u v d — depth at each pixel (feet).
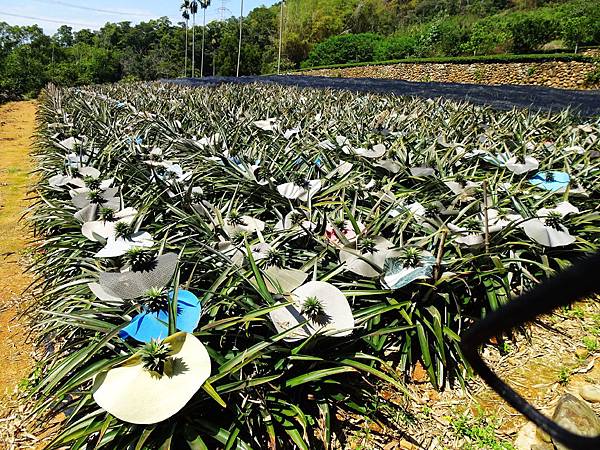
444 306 8.87
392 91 47.14
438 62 71.61
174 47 195.21
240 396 6.34
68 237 10.36
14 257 13.29
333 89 47.78
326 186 12.73
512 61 61.21
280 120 22.40
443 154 16.39
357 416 7.09
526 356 8.55
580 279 1.11
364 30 160.04
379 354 8.22
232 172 13.32
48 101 46.11
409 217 9.50
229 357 6.77
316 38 161.68
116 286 6.73
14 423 7.13
